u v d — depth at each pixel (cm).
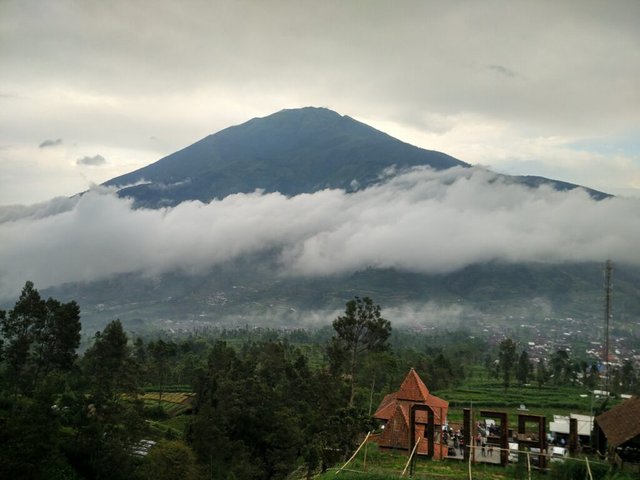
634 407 4500
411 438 4512
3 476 4806
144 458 6700
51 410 5772
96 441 6084
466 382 13900
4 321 7462
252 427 7294
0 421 5225
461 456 4778
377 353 9219
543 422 4303
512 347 14000
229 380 7838
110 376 7862
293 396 8300
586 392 12150
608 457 4250
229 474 6312
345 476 3941
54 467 5494
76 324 7988
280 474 6769
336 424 5875
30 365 7931
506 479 3975
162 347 11788
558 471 3941
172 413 10331
